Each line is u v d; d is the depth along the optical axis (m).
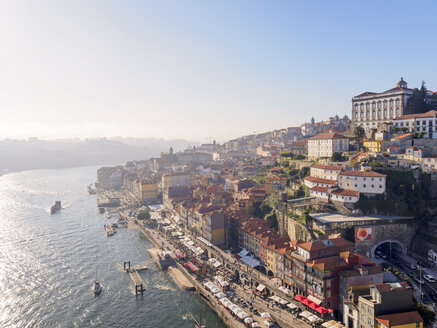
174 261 165.12
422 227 138.00
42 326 114.81
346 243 118.88
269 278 130.12
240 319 106.88
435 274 117.69
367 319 89.62
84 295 135.50
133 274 153.25
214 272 146.12
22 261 171.62
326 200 161.12
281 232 172.25
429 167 148.75
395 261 130.50
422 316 89.50
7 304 128.75
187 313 120.62
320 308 100.62
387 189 147.75
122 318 118.50
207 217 179.38
